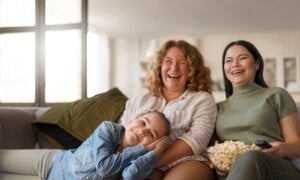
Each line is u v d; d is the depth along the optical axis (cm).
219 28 650
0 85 323
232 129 171
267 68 673
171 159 156
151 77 192
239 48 180
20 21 319
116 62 757
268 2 478
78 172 149
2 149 194
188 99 176
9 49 320
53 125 210
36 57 310
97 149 147
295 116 166
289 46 659
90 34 626
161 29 662
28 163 177
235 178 121
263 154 130
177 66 182
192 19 578
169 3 486
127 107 189
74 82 304
